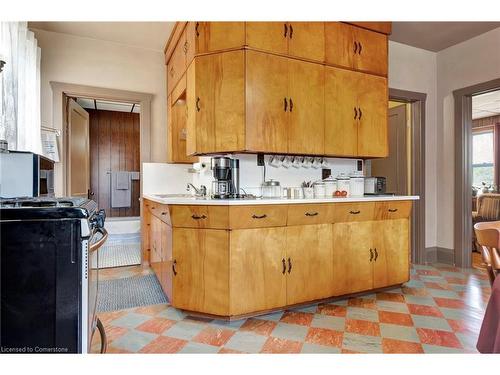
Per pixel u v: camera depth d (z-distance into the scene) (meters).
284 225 2.33
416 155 3.88
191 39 2.64
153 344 1.89
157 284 3.00
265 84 2.53
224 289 2.16
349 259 2.61
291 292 2.36
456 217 3.72
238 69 2.46
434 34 3.46
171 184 3.88
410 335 2.00
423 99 3.85
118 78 3.69
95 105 5.68
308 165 3.18
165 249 2.58
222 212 2.12
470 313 2.34
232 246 2.15
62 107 3.46
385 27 3.10
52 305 1.27
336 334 2.02
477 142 7.52
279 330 2.08
